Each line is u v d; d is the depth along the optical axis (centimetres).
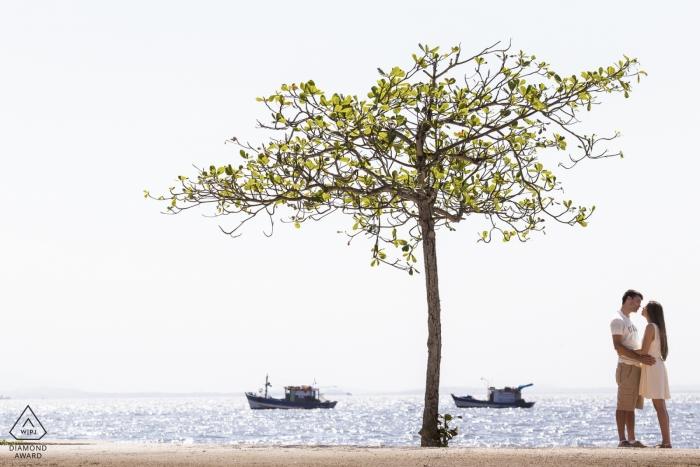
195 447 1460
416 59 1683
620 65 1686
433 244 1791
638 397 1498
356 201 1745
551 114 1719
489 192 1872
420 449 1372
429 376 1755
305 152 1664
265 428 13125
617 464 1034
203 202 1722
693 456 1120
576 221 1825
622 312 1529
